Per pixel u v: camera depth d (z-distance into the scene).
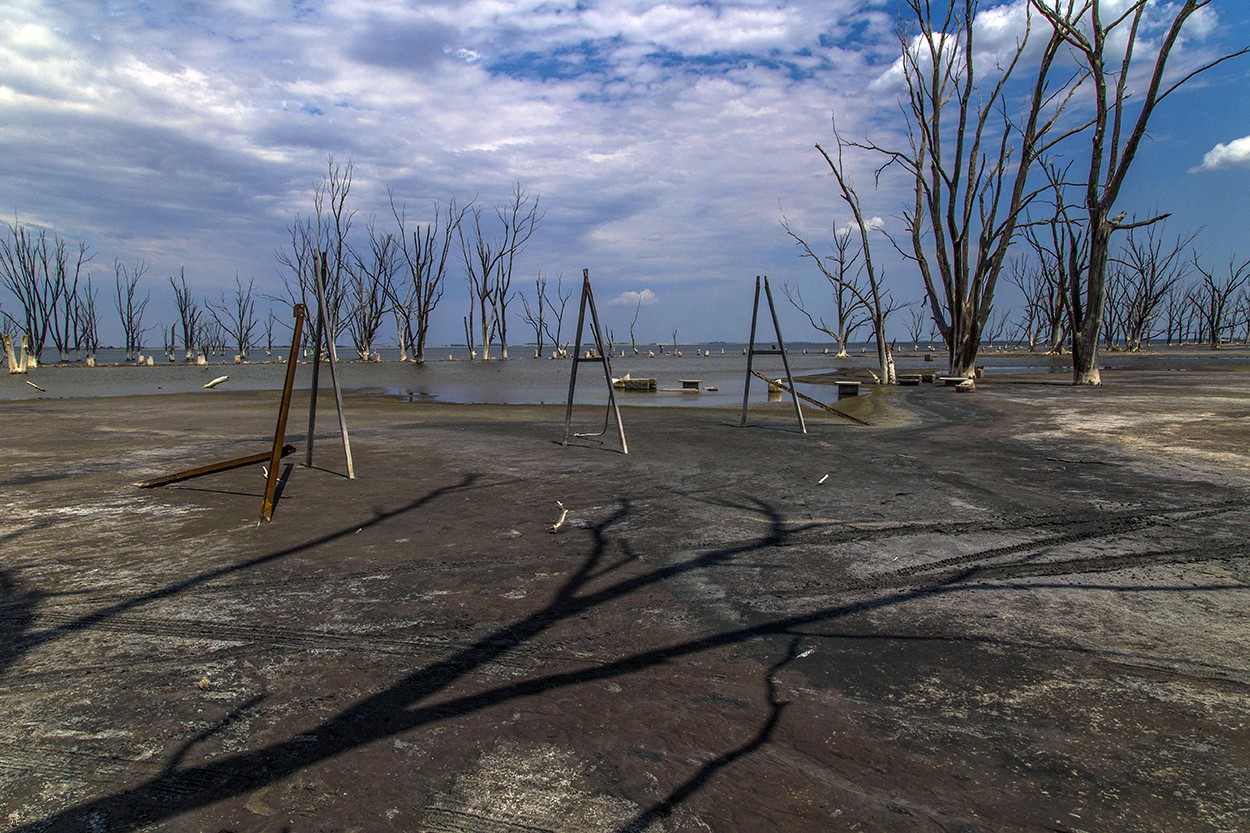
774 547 4.46
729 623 3.27
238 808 1.98
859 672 2.76
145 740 2.32
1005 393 16.78
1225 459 6.99
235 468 7.24
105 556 4.36
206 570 4.09
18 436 10.41
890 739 2.28
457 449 8.84
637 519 5.22
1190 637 3.01
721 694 2.60
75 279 64.25
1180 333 85.19
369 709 2.51
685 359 67.06
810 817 1.92
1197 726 2.33
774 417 13.59
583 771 2.13
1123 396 14.82
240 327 73.12
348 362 60.94
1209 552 4.14
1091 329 18.66
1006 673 2.72
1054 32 18.28
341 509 5.58
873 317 24.86
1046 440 8.75
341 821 1.92
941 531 4.76
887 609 3.40
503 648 3.02
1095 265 18.39
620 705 2.53
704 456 8.21
